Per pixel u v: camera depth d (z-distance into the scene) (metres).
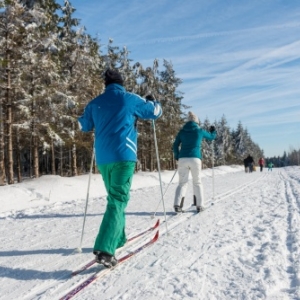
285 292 2.66
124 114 3.41
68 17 20.20
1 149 14.69
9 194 9.87
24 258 3.71
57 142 16.44
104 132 3.39
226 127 71.00
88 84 18.84
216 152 65.94
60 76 17.30
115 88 3.59
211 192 10.98
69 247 4.15
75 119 17.05
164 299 2.56
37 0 16.47
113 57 26.67
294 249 3.83
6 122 14.28
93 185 13.39
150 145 29.94
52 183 11.86
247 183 15.57
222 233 4.68
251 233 4.66
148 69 30.45
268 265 3.28
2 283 2.97
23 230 5.38
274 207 7.11
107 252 3.15
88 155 26.17
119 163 3.35
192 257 3.60
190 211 6.76
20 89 14.70
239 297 2.56
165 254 3.73
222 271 3.16
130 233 4.79
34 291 2.78
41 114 15.71
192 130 6.71
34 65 14.61
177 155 6.82
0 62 12.77
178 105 34.03
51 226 5.66
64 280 2.99
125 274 3.13
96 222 5.88
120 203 3.33
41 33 15.25
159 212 6.73
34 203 9.98
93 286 2.85
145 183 16.98
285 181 16.58
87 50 19.94
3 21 13.17
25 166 32.22
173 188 13.73
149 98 3.95
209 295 2.62
